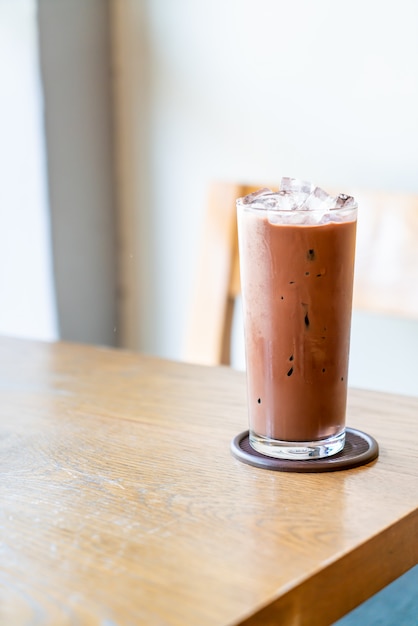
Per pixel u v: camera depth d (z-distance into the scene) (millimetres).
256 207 782
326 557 663
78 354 1103
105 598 628
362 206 1329
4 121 1826
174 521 711
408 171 1582
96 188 1967
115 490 759
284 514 717
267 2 1690
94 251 1983
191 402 934
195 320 1407
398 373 1654
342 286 788
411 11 1521
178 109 1863
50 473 791
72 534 699
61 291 1923
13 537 697
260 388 796
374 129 1608
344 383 804
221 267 1379
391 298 1303
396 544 710
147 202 1958
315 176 1697
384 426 866
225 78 1777
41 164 1852
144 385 987
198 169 1856
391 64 1564
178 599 624
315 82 1661
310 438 790
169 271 1948
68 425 886
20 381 1011
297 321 778
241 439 838
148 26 1875
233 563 658
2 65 1814
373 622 930
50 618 613
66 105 1875
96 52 1916
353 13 1591
